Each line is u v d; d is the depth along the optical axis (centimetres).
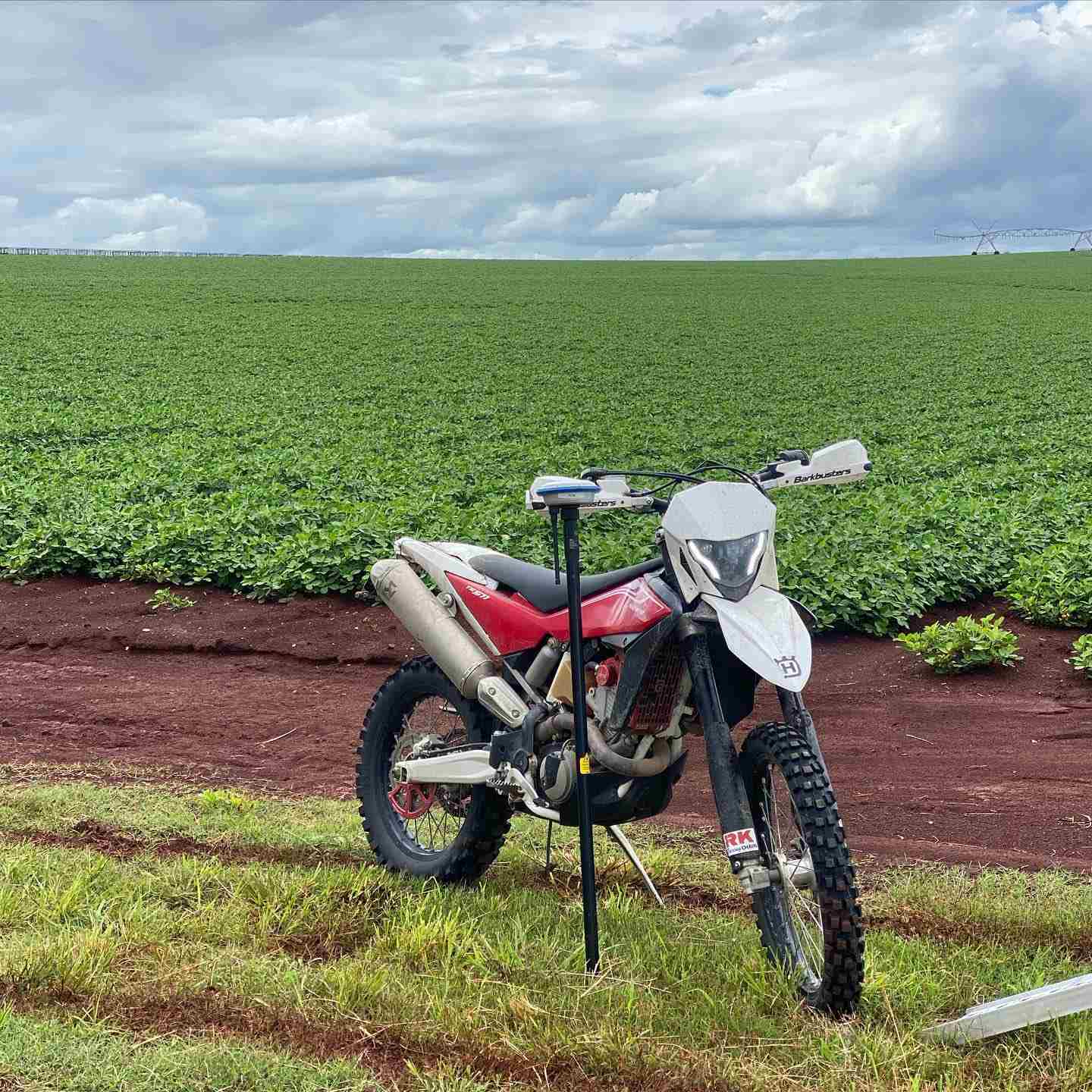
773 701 871
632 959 443
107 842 575
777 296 7694
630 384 3772
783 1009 411
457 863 525
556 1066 375
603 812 471
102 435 2475
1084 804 666
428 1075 366
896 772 729
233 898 489
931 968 442
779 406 3209
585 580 495
